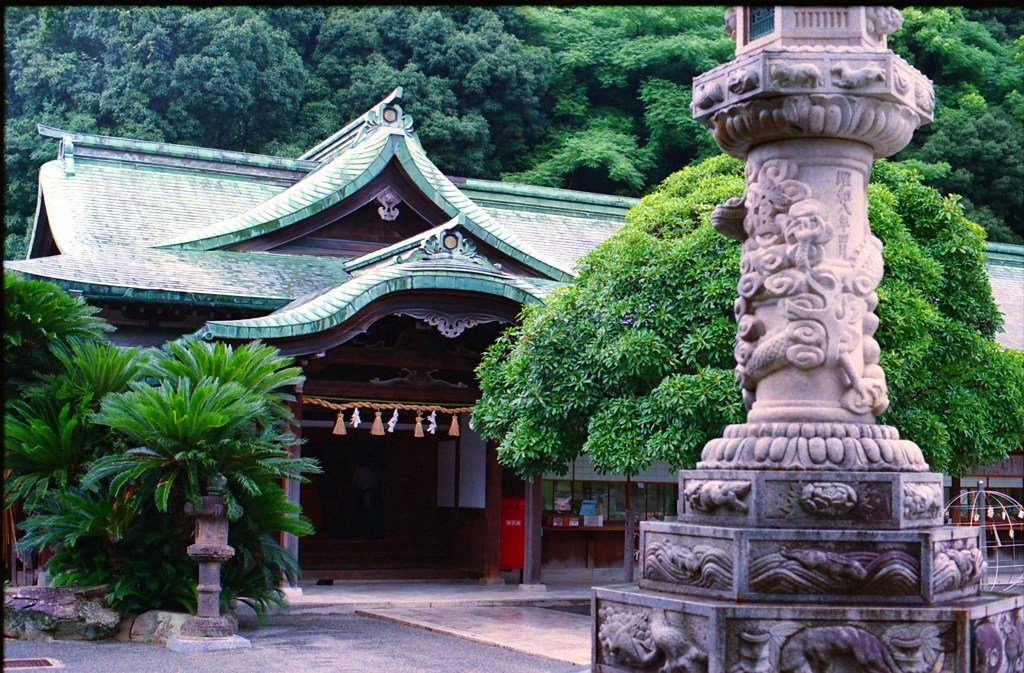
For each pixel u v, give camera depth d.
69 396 12.02
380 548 19.52
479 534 18.81
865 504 6.47
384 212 19.62
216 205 21.44
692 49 36.50
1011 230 35.50
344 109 34.59
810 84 6.59
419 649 11.50
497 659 10.86
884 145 7.03
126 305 17.27
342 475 20.02
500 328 17.59
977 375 13.63
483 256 19.38
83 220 19.28
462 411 17.67
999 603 6.52
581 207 25.88
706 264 12.59
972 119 34.78
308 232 19.48
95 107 32.50
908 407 12.62
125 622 11.75
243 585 12.44
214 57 32.06
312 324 15.50
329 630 13.06
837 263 6.84
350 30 35.47
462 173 34.56
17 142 31.27
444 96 34.50
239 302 17.19
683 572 6.71
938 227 13.62
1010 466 22.67
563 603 16.53
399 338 17.41
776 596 6.30
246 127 33.66
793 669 6.09
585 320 13.55
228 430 11.40
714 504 6.68
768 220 6.96
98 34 32.69
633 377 12.98
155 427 11.03
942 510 7.02
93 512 11.43
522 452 13.59
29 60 33.06
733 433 6.97
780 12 7.04
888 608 6.16
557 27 38.50
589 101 38.38
